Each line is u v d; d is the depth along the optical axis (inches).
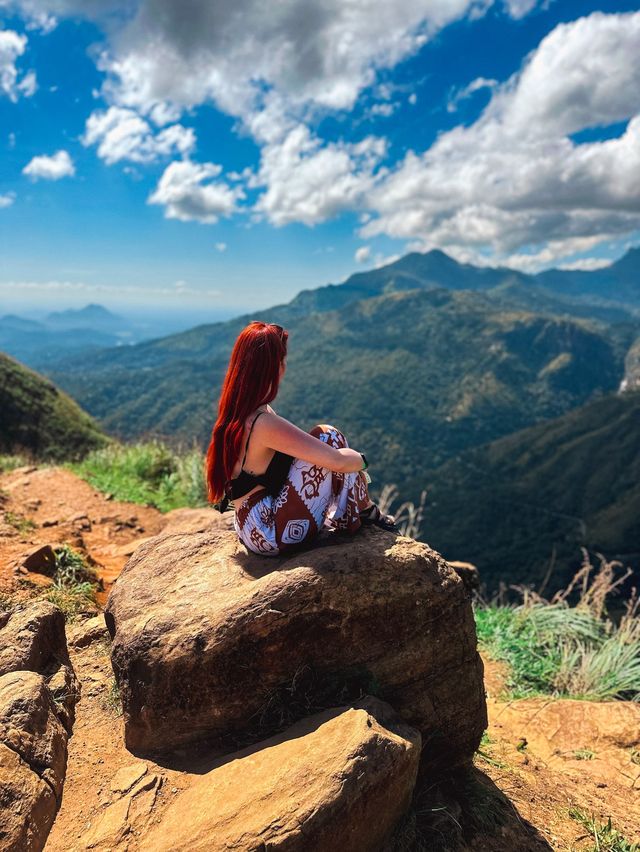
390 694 73.9
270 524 81.4
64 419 1504.7
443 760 78.2
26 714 68.3
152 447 262.2
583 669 131.0
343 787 57.4
